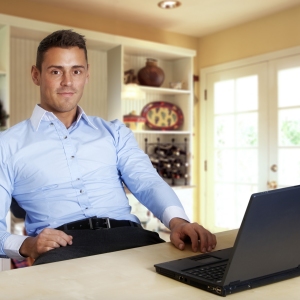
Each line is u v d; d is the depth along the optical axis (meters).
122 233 1.39
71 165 1.47
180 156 4.08
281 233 0.83
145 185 1.52
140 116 3.70
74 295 0.77
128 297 0.76
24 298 0.75
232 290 0.78
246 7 3.53
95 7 3.52
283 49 3.63
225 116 4.21
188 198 3.95
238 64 4.04
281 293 0.79
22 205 1.49
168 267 0.91
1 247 1.28
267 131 3.80
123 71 3.70
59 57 1.42
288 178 3.65
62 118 1.53
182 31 4.25
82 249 1.24
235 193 4.11
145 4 3.45
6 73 2.89
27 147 1.44
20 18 2.95
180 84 4.04
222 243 1.22
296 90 3.56
